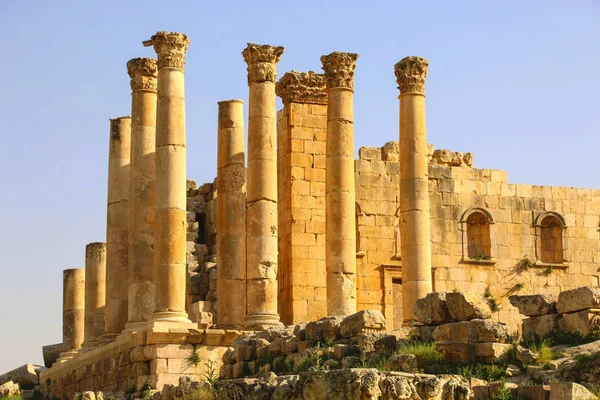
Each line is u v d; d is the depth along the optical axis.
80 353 61.06
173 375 46.84
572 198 67.12
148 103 53.78
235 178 53.09
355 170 62.19
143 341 47.41
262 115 51.78
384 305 61.34
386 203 62.44
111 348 50.84
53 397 58.75
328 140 53.12
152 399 41.25
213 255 63.72
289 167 59.19
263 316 49.97
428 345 35.91
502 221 65.44
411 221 53.19
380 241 61.91
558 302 36.97
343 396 29.47
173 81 49.81
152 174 53.09
